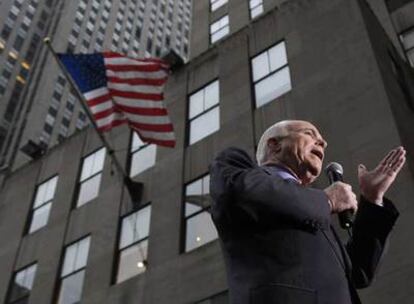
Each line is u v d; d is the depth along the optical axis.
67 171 22.98
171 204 17.31
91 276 17.61
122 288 16.36
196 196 16.97
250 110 17.48
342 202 2.41
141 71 16.23
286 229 2.15
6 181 25.72
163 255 16.11
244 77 18.84
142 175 19.27
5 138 59.81
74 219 20.44
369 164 12.95
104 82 16.23
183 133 19.16
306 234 2.16
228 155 2.52
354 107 14.48
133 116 15.64
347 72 15.49
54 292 18.56
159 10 91.69
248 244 2.18
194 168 17.77
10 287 20.36
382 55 16.25
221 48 20.88
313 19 18.27
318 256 2.12
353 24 16.70
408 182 11.92
